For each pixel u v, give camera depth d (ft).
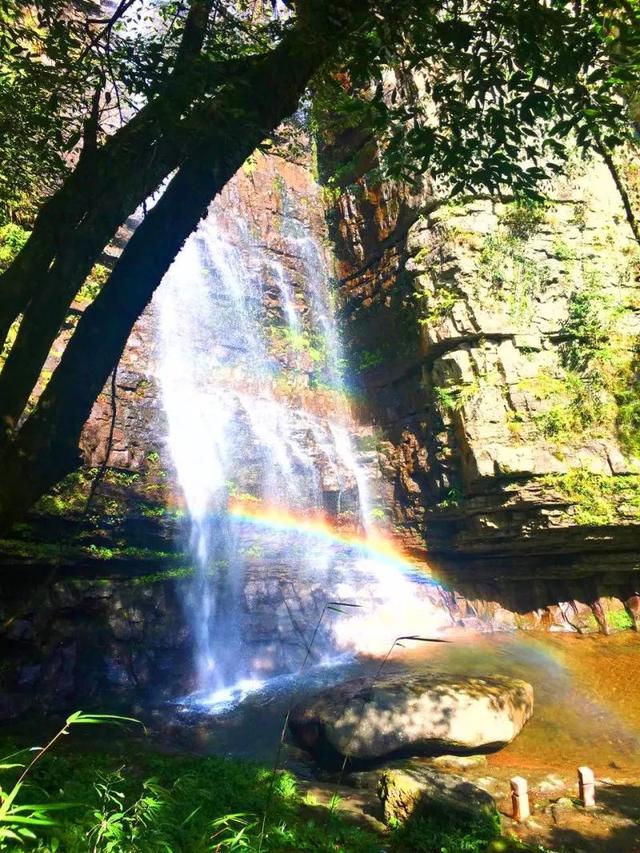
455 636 58.95
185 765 26.58
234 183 78.13
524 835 25.91
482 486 56.39
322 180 81.20
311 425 70.28
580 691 44.88
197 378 65.26
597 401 56.39
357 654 54.75
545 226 59.57
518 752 36.17
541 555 60.08
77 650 44.09
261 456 62.13
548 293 59.11
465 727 34.86
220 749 35.86
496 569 62.54
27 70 24.23
